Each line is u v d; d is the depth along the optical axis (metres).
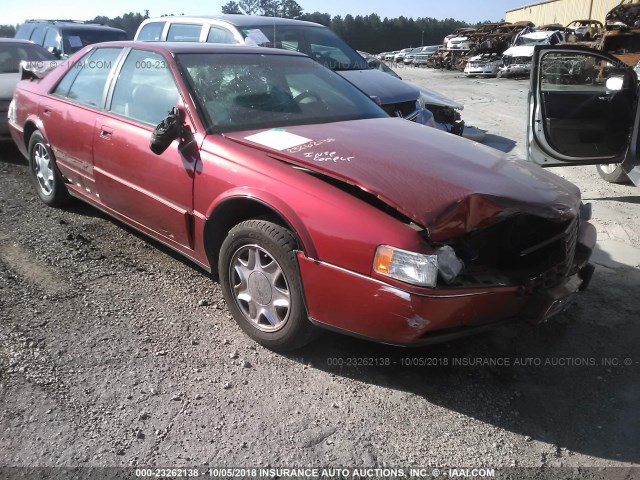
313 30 7.36
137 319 3.38
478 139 9.02
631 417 2.74
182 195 3.41
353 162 2.92
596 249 4.73
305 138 3.28
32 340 3.07
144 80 3.90
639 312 3.72
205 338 3.23
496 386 2.94
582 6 30.83
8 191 5.68
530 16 38.81
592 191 6.43
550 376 3.04
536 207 2.83
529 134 5.84
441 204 2.61
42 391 2.69
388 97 6.42
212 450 2.42
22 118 5.27
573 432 2.63
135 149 3.72
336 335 3.34
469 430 2.62
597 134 5.89
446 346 3.27
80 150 4.34
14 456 2.32
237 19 7.00
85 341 3.11
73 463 2.30
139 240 4.55
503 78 23.81
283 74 4.11
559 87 5.71
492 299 2.69
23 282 3.71
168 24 7.58
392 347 3.23
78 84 4.62
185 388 2.80
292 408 2.71
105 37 11.27
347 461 2.40
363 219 2.63
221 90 3.67
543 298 2.82
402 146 3.26
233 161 3.12
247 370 2.97
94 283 3.78
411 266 2.49
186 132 3.40
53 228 4.68
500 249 3.00
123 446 2.41
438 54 33.84
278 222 2.99
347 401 2.78
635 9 17.20
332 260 2.70
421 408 2.76
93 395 2.70
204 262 3.47
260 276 3.05
